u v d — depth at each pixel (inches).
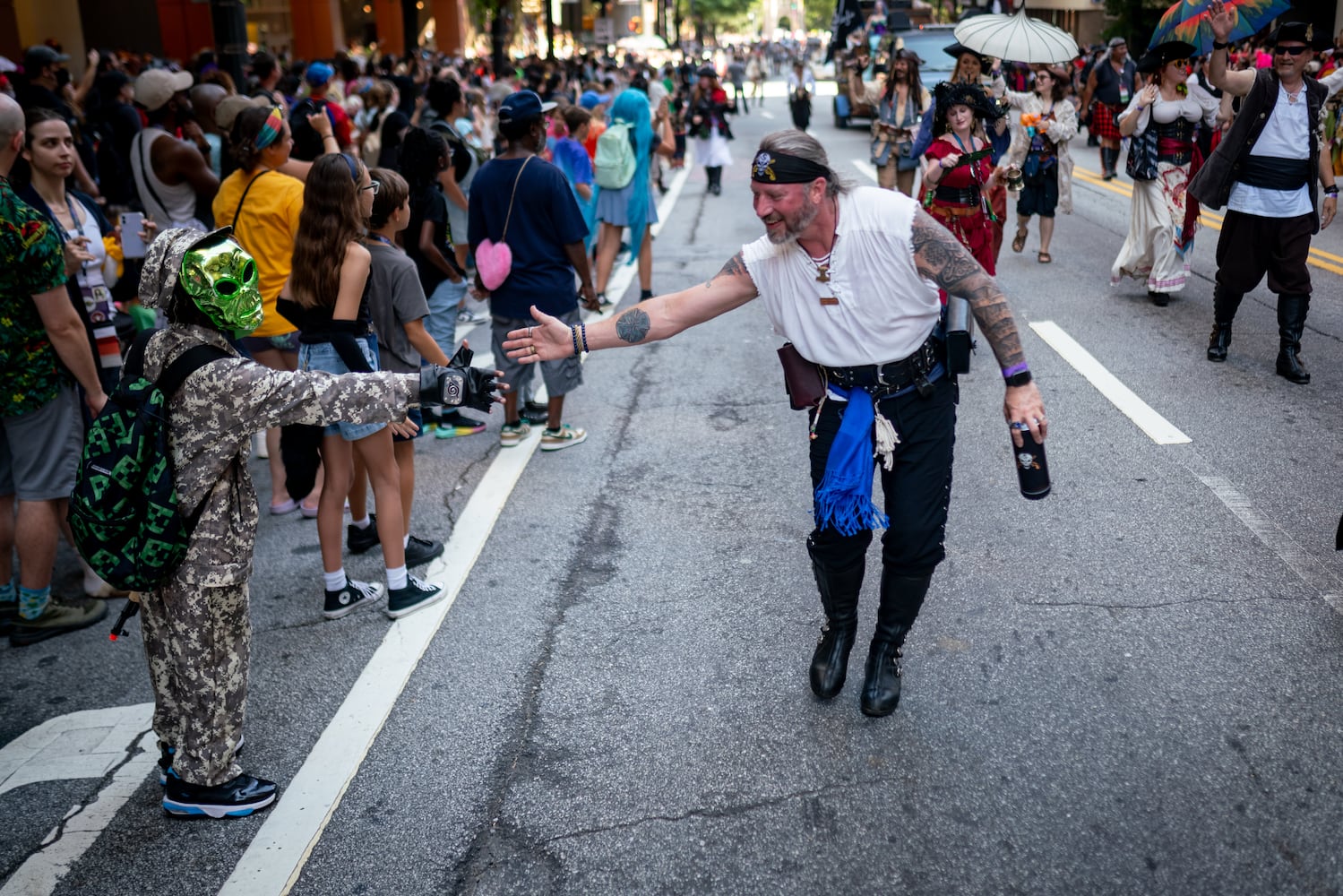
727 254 467.8
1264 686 144.8
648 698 150.7
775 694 149.9
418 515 215.3
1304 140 253.4
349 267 165.3
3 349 163.6
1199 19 276.5
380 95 454.6
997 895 113.0
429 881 119.3
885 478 138.9
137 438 116.0
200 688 125.8
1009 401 126.6
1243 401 252.2
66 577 197.9
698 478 228.2
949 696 147.0
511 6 1702.8
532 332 138.0
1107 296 356.5
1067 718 140.9
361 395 118.0
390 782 135.6
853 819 125.0
